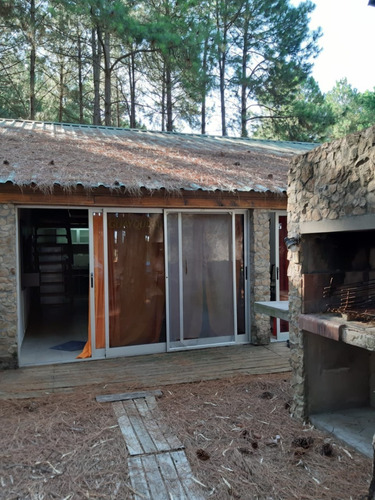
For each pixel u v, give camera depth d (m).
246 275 6.81
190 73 16.00
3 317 5.56
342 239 4.05
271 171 7.46
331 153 3.49
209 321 6.69
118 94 23.08
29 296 9.14
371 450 3.29
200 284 6.62
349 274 4.04
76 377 5.23
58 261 11.25
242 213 6.77
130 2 16.38
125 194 5.79
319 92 21.17
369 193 3.09
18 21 15.62
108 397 4.48
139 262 6.29
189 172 6.65
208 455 3.28
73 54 18.72
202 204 6.23
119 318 6.20
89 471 3.04
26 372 5.46
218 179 6.40
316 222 3.67
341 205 3.37
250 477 2.99
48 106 20.95
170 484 2.90
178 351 6.46
